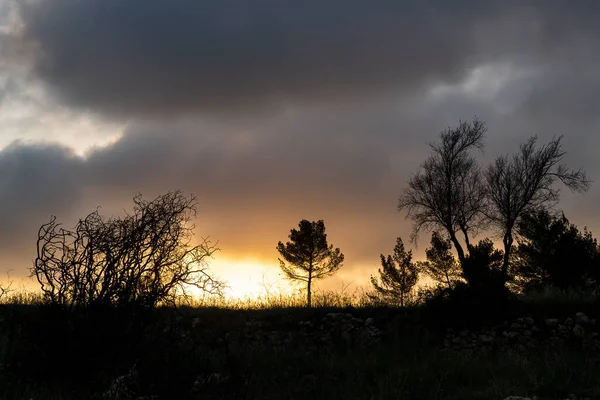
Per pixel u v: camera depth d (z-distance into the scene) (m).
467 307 17.25
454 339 16.34
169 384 7.41
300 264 40.25
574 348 15.26
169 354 7.85
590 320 16.81
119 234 9.12
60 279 8.90
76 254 8.94
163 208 9.59
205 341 10.08
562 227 31.06
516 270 32.56
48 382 8.27
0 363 8.48
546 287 20.45
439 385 9.42
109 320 8.53
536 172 33.03
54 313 8.44
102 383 8.12
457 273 35.38
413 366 10.90
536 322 17.14
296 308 20.09
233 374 8.24
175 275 9.62
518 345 15.34
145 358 7.98
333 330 17.66
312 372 11.27
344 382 10.41
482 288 17.78
